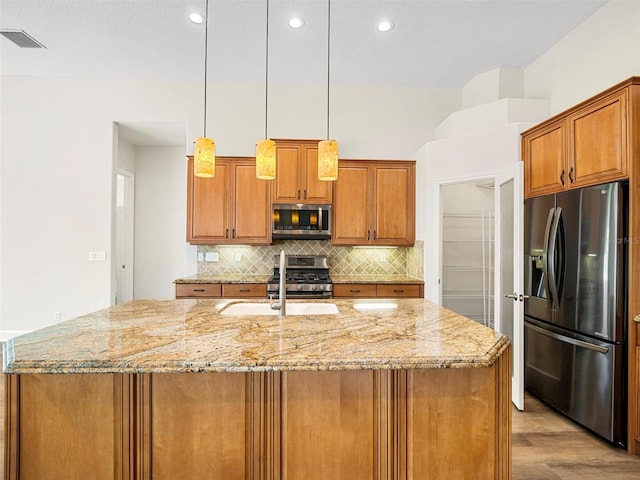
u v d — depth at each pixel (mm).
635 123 2217
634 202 2234
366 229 4324
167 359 1277
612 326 2283
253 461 1440
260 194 4230
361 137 4668
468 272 5133
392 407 1472
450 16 3193
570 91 3443
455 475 1493
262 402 1445
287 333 1634
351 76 4383
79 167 4438
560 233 2664
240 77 4398
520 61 3984
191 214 4211
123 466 1404
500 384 1542
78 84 4426
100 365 1235
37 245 4414
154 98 4496
